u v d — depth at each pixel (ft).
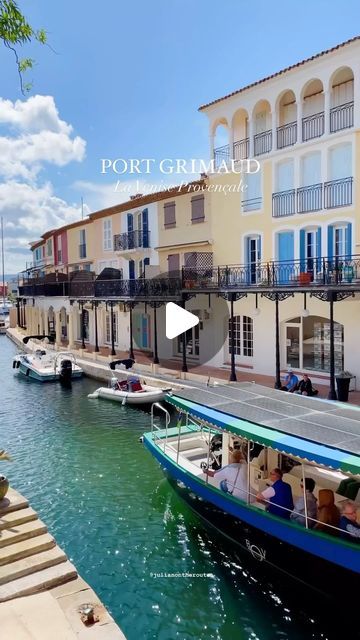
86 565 28.89
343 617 24.39
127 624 24.09
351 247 58.80
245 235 72.13
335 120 60.13
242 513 28.66
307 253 64.34
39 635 19.19
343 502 27.14
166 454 38.27
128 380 67.46
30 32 17.69
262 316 70.59
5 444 50.24
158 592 26.53
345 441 25.76
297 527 25.54
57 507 35.94
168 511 35.47
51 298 120.98
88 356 98.63
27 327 161.89
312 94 65.26
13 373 96.17
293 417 30.50
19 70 18.44
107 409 63.98
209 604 25.68
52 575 23.08
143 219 95.45
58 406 66.23
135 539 31.76
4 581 22.49
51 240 147.64
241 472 30.53
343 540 23.89
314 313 63.57
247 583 27.48
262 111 71.41
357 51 55.98
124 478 41.14
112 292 90.12
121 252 98.99
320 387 61.16
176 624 24.14
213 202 77.56
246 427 28.84
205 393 37.55
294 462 30.73
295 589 26.50
